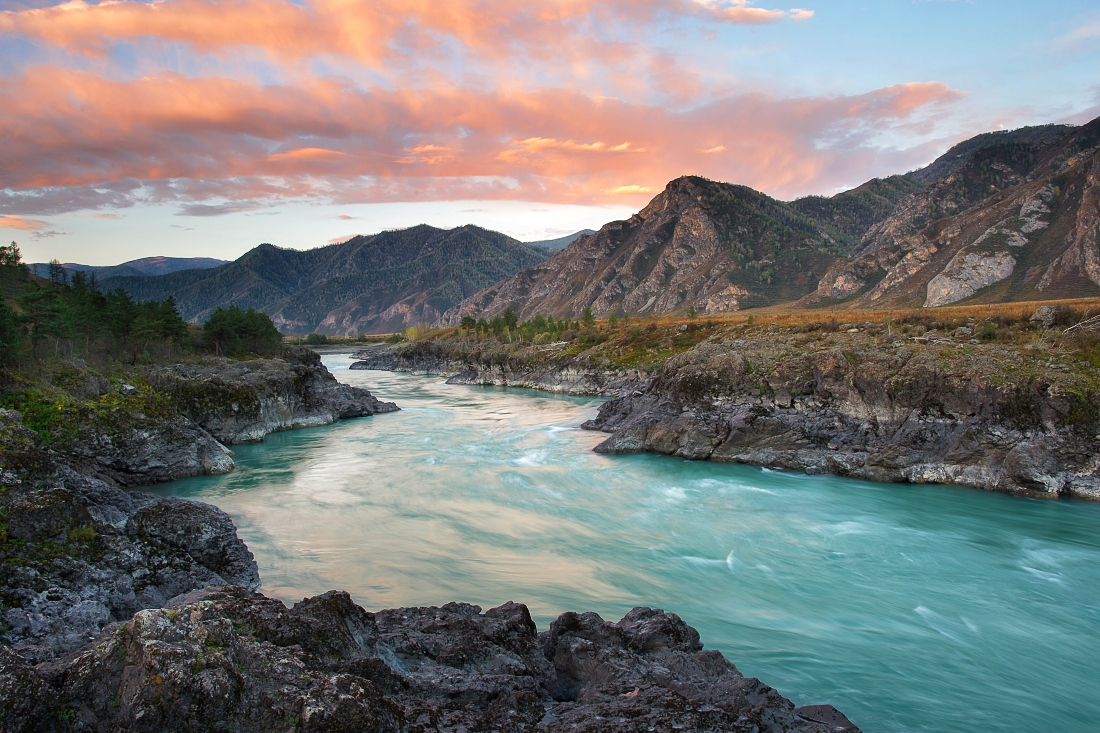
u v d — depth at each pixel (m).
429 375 157.75
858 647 18.69
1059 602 21.88
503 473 42.94
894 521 31.19
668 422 48.50
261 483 40.97
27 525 18.11
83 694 9.34
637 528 30.81
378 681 11.14
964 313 96.88
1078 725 14.95
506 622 15.63
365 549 27.94
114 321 74.50
